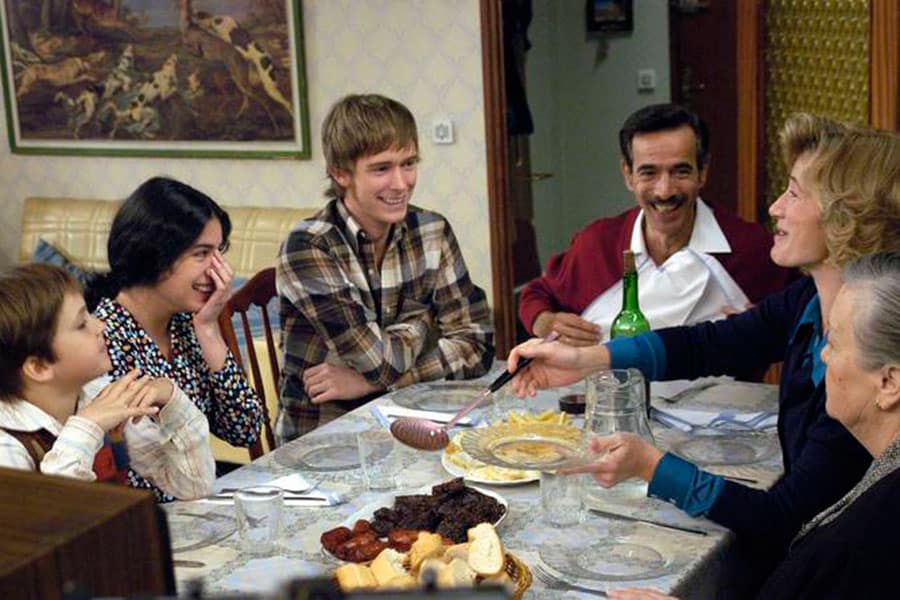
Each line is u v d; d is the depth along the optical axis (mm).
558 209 6395
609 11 5930
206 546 1779
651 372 2238
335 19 4406
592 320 2826
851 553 1449
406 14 4258
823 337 1896
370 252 2590
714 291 2729
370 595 490
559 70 6176
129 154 5004
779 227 1947
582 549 1720
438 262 2691
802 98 3898
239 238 4668
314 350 2625
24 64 5164
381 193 2482
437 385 2557
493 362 2766
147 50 4840
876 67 3598
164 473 2055
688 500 1780
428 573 511
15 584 542
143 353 2209
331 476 2078
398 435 2137
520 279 5961
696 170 2688
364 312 2551
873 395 1527
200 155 4820
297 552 1745
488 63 4141
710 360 2254
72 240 5086
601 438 1807
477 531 1538
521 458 1851
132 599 539
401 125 2465
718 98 5895
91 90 5027
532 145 6062
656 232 2756
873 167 1800
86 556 572
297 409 2637
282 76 4555
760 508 1758
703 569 1679
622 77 6008
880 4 3555
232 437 2395
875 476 1518
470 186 4293
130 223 2176
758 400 2412
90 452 1773
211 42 4680
